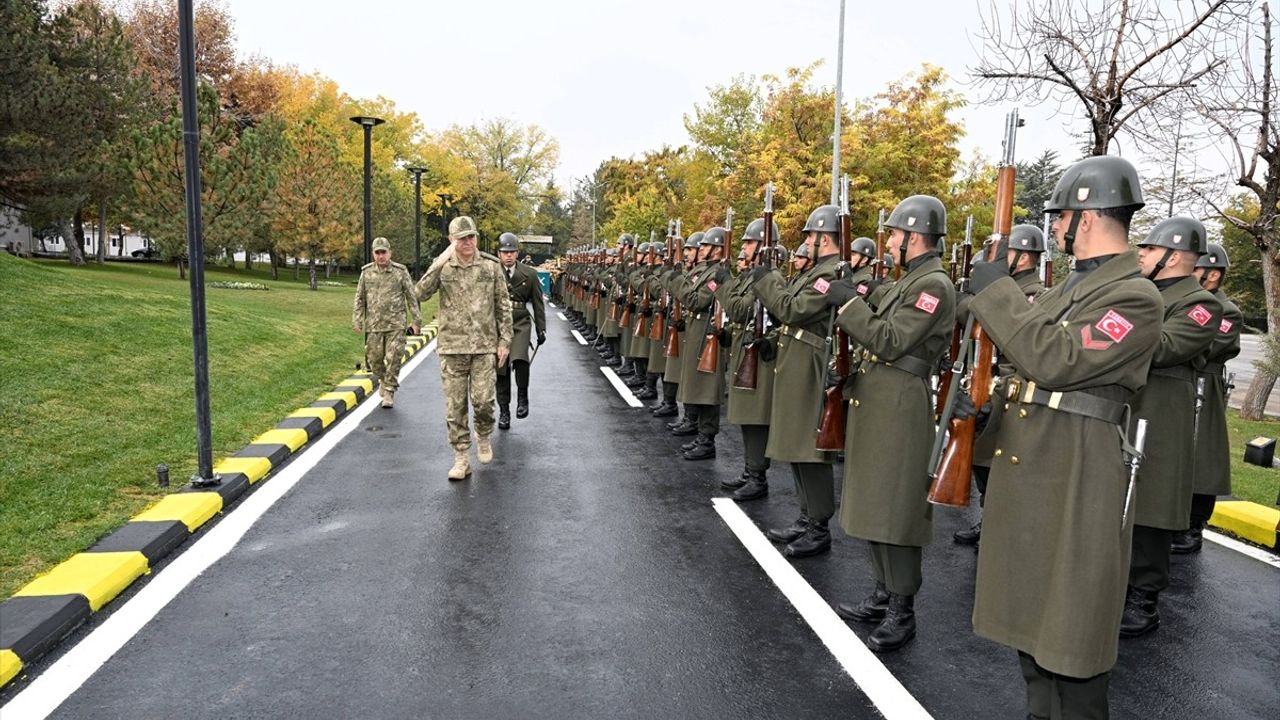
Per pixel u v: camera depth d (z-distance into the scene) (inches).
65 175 787.4
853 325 151.4
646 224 1539.1
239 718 122.1
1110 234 107.6
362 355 529.0
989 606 115.6
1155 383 164.9
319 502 226.4
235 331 494.3
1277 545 209.0
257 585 169.8
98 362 344.8
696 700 130.3
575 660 141.9
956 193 864.9
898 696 132.9
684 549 197.3
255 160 983.6
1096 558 105.8
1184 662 148.7
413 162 2014.0
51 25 849.5
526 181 2549.2
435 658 141.5
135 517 195.8
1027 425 112.7
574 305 921.5
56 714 122.0
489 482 251.3
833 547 201.3
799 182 815.7
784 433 193.0
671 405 366.0
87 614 152.3
